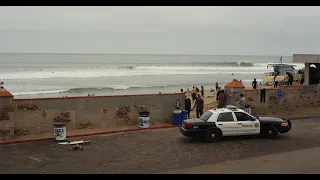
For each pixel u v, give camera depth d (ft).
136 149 53.36
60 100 62.85
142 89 219.41
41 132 61.26
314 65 109.50
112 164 45.52
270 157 49.19
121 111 68.74
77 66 456.04
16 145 54.70
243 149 53.67
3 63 493.77
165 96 73.15
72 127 64.28
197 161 47.19
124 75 321.73
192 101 114.32
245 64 576.20
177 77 314.96
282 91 88.63
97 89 212.23
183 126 58.59
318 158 48.65
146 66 496.64
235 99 80.38
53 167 43.91
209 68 479.41
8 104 56.80
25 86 225.56
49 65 468.34
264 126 60.29
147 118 67.87
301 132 66.13
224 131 58.08
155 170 43.11
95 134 62.54
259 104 85.35
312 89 94.02
